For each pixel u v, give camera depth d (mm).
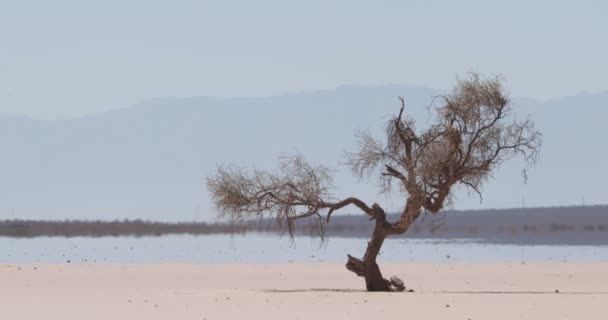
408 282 86188
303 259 135500
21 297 68438
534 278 90188
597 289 77188
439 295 68562
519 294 69688
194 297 67500
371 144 74125
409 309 58906
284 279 90312
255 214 74938
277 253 155625
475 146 73000
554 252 151000
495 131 73625
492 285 82438
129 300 65500
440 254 146000
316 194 74188
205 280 88250
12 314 57469
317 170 74875
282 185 74562
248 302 63469
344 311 58000
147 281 86000
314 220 77688
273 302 63438
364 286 82312
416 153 72625
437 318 54594
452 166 71812
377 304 61812
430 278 90812
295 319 54406
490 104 73062
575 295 68562
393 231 72688
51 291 73875
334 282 87062
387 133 73375
